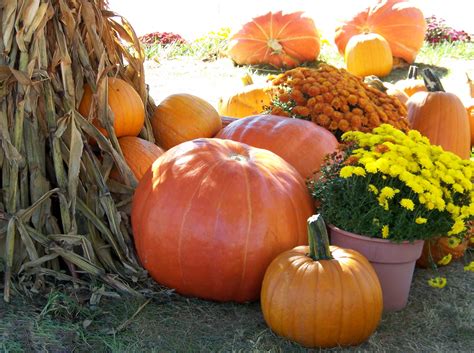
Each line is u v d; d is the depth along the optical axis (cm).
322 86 290
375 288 209
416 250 227
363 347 212
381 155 221
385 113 292
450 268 264
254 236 219
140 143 265
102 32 261
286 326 208
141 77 281
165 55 649
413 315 231
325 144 267
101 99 248
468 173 226
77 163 235
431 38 734
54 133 237
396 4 638
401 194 221
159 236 225
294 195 229
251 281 224
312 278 204
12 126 234
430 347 214
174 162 230
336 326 205
